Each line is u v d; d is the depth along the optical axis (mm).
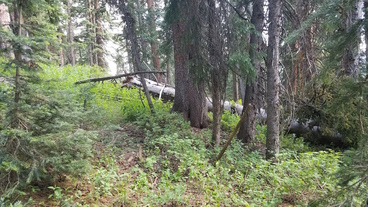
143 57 9094
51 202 3256
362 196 2398
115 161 4809
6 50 2934
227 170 4996
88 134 3461
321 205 2568
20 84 3109
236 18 5414
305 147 7559
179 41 6883
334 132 7602
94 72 13523
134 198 3816
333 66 3631
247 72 5363
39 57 3074
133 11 8234
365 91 2709
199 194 4188
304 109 7715
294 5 7191
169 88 11117
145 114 7227
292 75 7188
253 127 7316
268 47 5824
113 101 9078
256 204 3959
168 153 5426
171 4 5836
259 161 5625
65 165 3162
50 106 3299
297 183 4352
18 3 3141
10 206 2449
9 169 2920
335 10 3941
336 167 4523
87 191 3721
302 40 6672
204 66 5652
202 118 7828
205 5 5453
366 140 2473
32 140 2828
